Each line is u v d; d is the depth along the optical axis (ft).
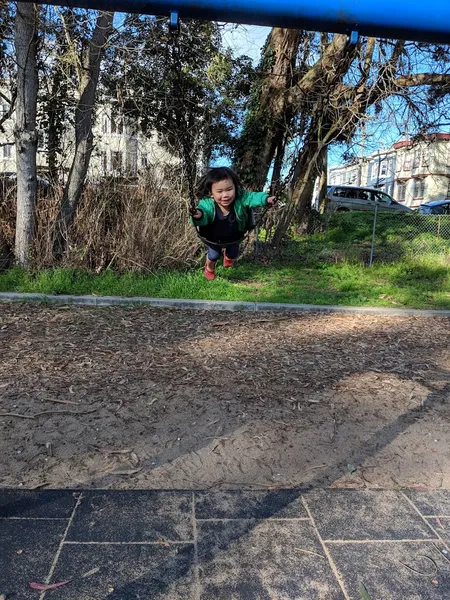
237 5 6.64
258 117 39.73
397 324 24.39
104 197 29.96
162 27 31.94
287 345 19.93
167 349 18.66
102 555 7.91
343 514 9.18
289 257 41.81
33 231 28.25
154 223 30.07
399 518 9.13
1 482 9.85
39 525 8.57
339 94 35.45
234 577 7.55
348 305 27.45
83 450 11.19
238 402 14.05
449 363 18.42
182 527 8.64
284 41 38.65
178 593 7.22
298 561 7.92
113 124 40.60
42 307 24.25
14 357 17.03
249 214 10.66
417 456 11.53
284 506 9.36
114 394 14.29
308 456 11.32
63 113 38.24
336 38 34.30
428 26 6.93
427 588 7.45
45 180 30.96
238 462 10.94
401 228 54.65
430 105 38.70
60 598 7.06
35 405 13.38
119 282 27.81
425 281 35.94
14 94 32.63
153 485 9.95
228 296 27.45
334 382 15.96
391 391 15.39
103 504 9.21
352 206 76.18
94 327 21.29
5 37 30.73
